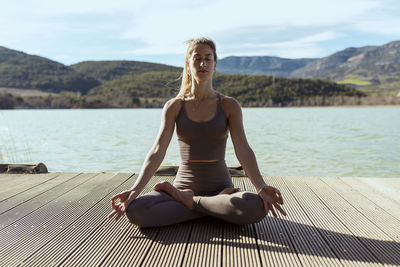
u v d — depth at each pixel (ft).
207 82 8.27
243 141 8.19
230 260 6.34
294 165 22.50
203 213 8.18
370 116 98.94
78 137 40.45
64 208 9.52
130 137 40.37
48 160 24.16
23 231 7.82
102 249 6.84
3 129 53.93
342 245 6.97
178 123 8.32
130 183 12.44
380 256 6.46
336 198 10.39
